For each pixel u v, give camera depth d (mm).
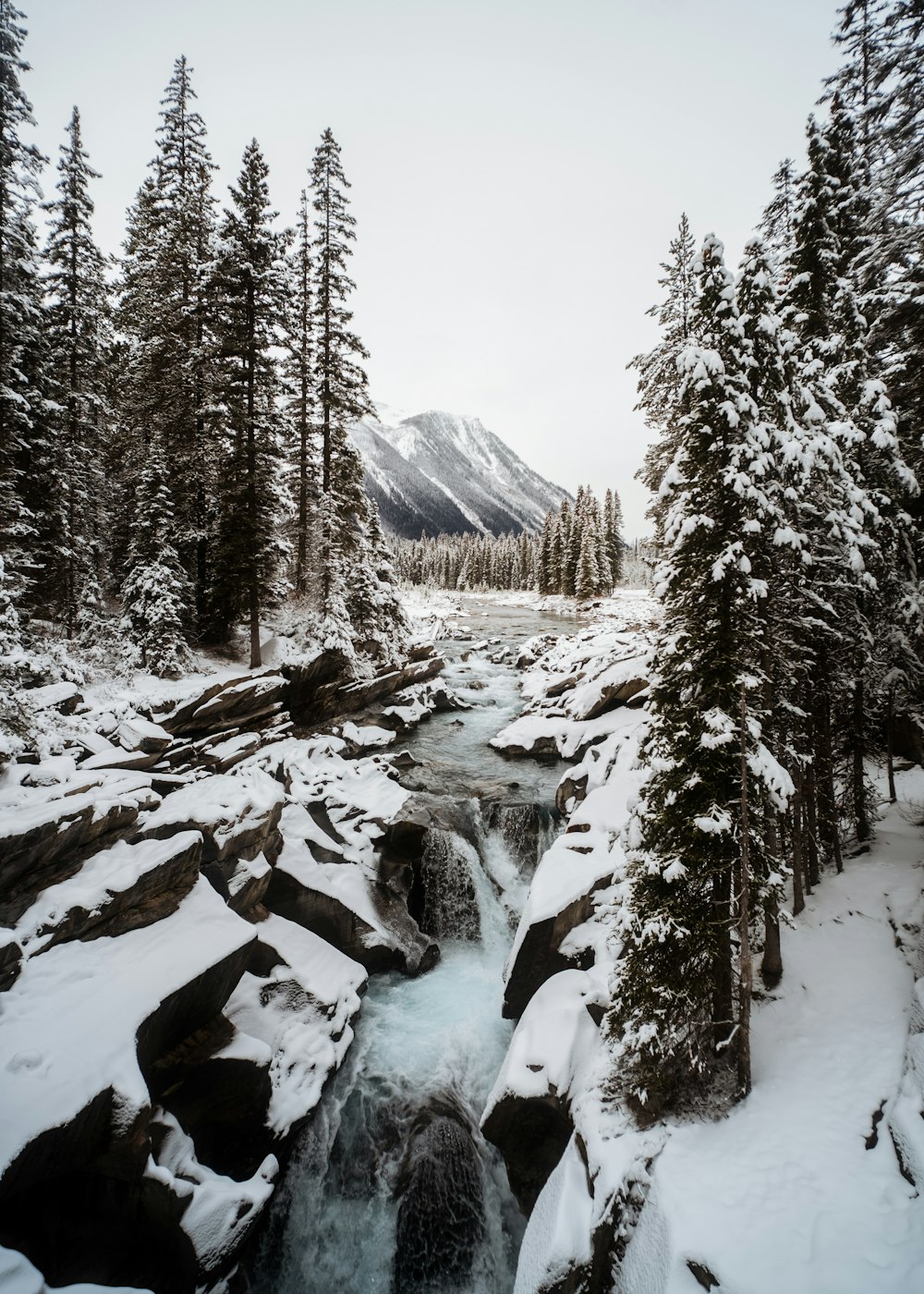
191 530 26438
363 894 16375
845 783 16781
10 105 19953
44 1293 6656
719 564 8648
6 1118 7422
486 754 27312
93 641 23047
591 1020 11938
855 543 10758
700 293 9109
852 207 13570
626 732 23062
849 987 11625
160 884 11961
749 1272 7000
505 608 93500
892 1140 8312
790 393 9633
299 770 21625
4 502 20281
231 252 23562
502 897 18734
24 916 10211
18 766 13297
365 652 32938
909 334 13422
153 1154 8875
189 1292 8555
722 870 9250
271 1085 11016
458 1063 13156
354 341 31281
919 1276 6613
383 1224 10547
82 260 26281
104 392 28906
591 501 91625
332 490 32938
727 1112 9453
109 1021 9141
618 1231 8391
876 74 12234
